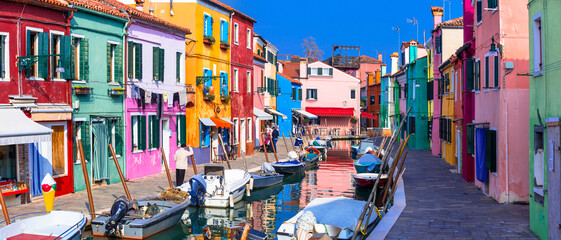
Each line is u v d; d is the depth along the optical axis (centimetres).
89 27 1739
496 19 1551
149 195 1627
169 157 2327
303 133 5456
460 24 3306
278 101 5169
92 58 1759
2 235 1022
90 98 1742
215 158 2714
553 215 973
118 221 1245
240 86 3169
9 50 1433
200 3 2605
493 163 1592
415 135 3962
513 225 1230
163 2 2588
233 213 1611
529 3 1148
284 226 1145
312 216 857
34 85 1503
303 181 2375
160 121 2209
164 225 1324
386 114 5847
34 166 1495
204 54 2644
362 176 2100
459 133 2359
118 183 1883
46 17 1547
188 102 2547
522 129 1495
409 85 4103
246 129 3288
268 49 4425
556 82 969
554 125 963
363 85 7556
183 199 1495
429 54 3778
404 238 1115
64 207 1399
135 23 2030
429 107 3803
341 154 3947
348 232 1116
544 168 1045
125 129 1950
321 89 6181
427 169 2503
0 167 1428
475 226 1225
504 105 1501
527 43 1488
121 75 1916
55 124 1575
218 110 2794
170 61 2334
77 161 1678
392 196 1588
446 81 2952
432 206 1492
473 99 2033
